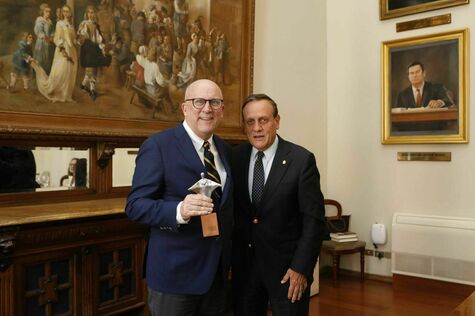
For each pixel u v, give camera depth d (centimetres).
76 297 259
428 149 480
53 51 282
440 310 407
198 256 188
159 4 348
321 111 529
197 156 193
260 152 228
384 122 503
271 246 221
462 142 457
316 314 399
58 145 296
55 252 249
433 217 469
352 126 530
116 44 318
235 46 414
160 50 349
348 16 531
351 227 529
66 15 288
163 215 176
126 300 289
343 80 536
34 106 273
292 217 226
